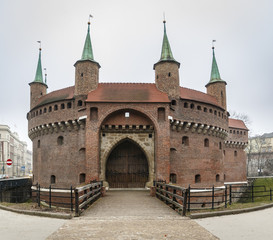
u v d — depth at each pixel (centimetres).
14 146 13438
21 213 1596
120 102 2917
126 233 1124
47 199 3275
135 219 1420
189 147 3262
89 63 3203
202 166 3344
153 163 2988
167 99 3012
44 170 3416
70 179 3112
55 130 3291
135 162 3131
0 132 11194
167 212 1641
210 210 1627
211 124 3441
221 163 3756
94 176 2762
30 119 3769
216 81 3956
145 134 3036
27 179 4775
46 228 1208
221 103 3919
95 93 3080
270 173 9225
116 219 1419
